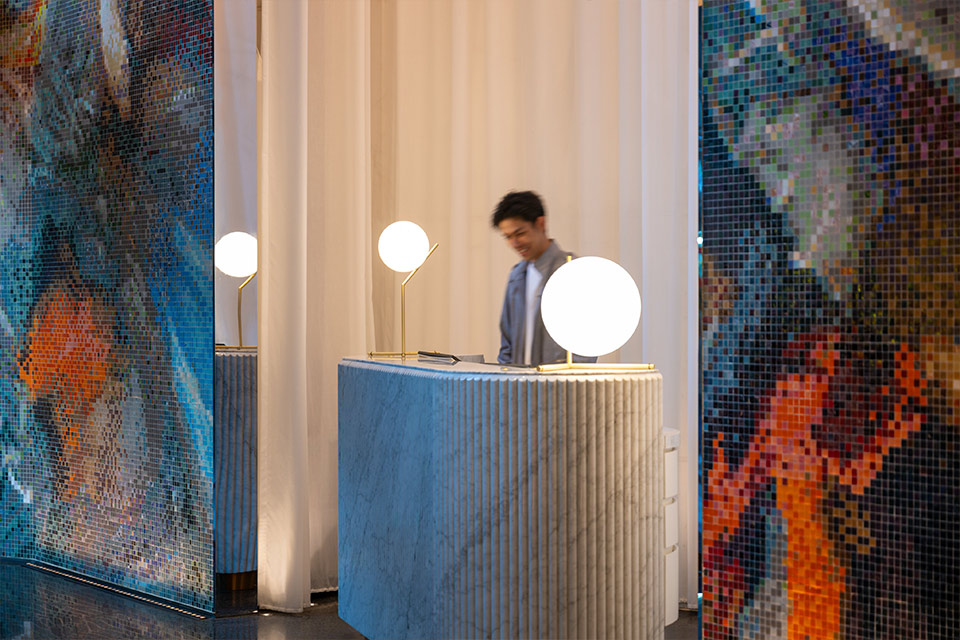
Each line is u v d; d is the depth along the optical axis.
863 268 2.31
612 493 2.62
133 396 4.07
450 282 4.50
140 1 4.02
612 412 2.62
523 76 4.30
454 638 2.78
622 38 4.03
